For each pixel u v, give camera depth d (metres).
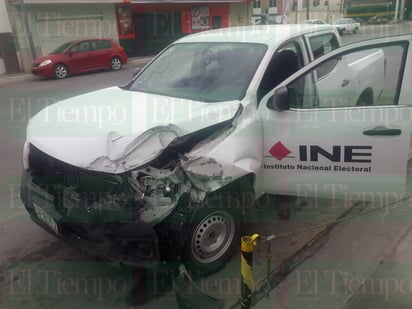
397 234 3.38
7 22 16.17
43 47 17.47
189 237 2.68
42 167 2.98
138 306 2.70
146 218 2.52
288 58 3.46
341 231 3.46
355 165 2.92
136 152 2.45
